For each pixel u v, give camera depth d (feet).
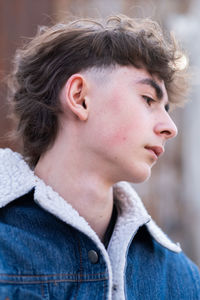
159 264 3.76
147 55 3.44
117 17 3.80
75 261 3.27
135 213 3.61
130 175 3.35
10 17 7.41
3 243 3.19
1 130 6.63
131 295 3.46
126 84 3.36
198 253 11.53
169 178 11.59
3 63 7.30
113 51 3.42
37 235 3.28
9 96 4.26
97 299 3.17
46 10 7.59
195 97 11.37
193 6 10.96
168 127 3.40
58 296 3.17
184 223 11.52
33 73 3.67
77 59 3.47
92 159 3.36
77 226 3.22
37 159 3.69
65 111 3.44
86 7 9.66
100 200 3.42
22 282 3.11
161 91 3.48
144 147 3.35
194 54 10.69
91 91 3.38
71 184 3.40
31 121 3.63
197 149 11.65
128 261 3.58
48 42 3.64
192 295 3.83
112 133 3.29
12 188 3.39
